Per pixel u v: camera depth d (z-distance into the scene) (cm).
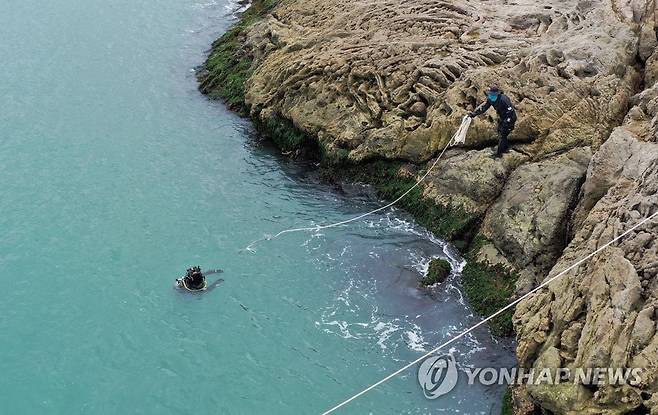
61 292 2892
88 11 5316
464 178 3020
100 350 2641
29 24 5062
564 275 2264
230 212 3309
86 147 3769
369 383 2462
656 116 2583
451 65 3369
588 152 2802
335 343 2622
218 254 3064
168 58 4688
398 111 3359
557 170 2767
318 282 2895
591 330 2033
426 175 3192
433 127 3197
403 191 3244
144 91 4297
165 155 3716
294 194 3425
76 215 3300
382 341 2614
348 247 3056
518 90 3125
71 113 4050
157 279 2944
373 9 4094
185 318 2761
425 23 3828
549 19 3647
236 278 2931
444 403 2364
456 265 2906
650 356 1894
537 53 3244
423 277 2864
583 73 3098
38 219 3275
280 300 2820
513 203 2820
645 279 2039
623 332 1948
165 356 2609
